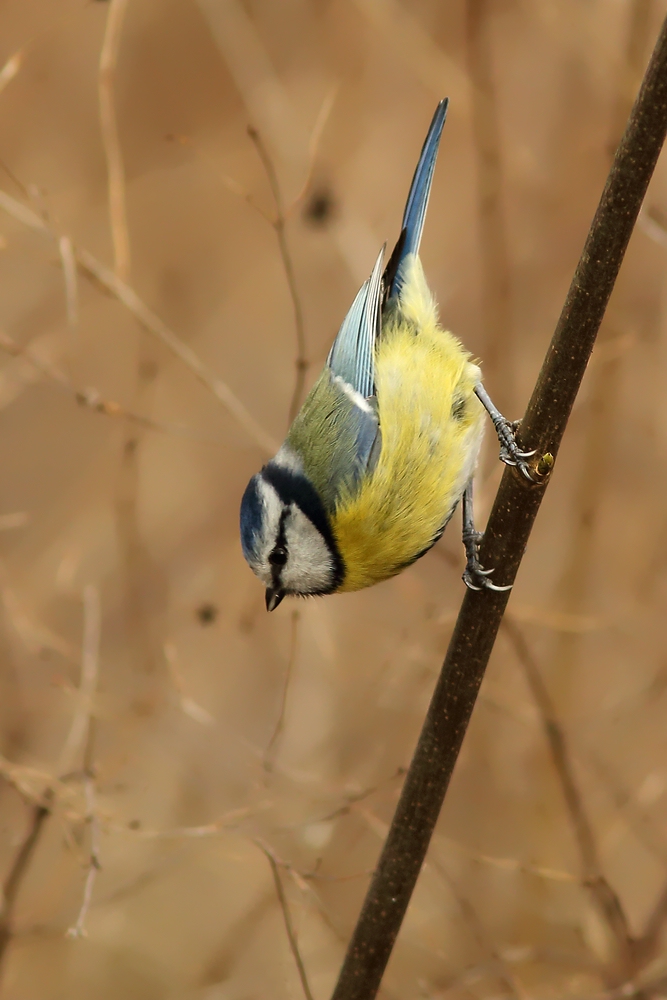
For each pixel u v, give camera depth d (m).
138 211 14.12
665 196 11.31
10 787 9.48
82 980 9.84
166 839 9.16
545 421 5.75
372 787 8.35
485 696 9.82
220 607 11.58
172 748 10.12
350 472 7.61
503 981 8.91
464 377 7.96
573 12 11.49
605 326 11.34
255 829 8.14
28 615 10.84
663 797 10.05
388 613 11.03
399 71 13.99
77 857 7.83
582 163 12.48
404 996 8.60
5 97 14.29
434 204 13.52
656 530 11.34
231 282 13.97
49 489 13.10
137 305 9.95
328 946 9.03
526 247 12.49
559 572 11.48
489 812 9.89
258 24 14.12
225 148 13.81
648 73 5.07
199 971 9.70
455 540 11.36
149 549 12.66
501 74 13.11
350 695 10.28
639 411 11.65
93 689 9.29
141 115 14.36
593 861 8.96
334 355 8.38
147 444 13.31
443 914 9.10
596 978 8.70
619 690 10.64
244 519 8.05
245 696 11.15
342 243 12.05
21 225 12.67
